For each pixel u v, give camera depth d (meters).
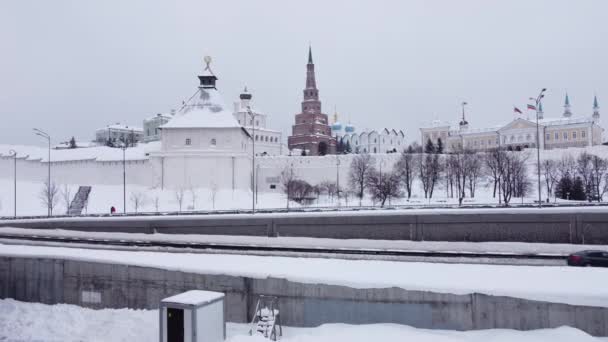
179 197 70.88
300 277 16.75
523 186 71.38
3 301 21.77
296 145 139.88
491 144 126.50
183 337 14.07
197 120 78.94
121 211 66.19
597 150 87.94
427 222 25.86
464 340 14.12
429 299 15.35
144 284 19.17
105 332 18.08
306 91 141.25
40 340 17.78
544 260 21.55
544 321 14.08
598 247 22.66
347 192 79.69
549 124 114.50
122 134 174.25
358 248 25.41
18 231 32.56
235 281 17.59
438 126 146.00
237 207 68.12
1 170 88.06
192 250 24.62
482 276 16.03
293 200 75.38
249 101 139.38
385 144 156.50
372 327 15.48
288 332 16.23
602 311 13.53
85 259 20.55
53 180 86.69
